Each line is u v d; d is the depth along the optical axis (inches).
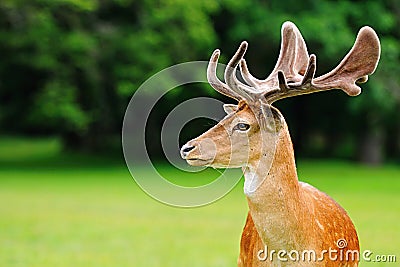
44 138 1866.4
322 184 862.5
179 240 520.4
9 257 455.5
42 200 727.1
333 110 1219.9
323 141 1633.9
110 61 1011.9
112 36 1005.8
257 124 208.1
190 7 975.6
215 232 555.2
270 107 207.8
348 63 217.0
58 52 997.2
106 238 528.4
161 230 564.7
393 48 1019.3
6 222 597.9
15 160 1191.6
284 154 210.1
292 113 1251.8
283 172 209.6
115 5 1012.5
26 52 1031.6
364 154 1167.6
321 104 1206.3
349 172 1016.9
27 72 1120.2
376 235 509.4
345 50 1027.9
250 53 1080.8
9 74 1117.1
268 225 209.9
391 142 1350.9
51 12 989.8
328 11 1045.2
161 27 1002.1
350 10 1055.0
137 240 519.5
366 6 1061.8
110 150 1305.4
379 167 1117.7
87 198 743.1
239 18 1058.7
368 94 1040.8
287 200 209.5
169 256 461.4
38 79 1123.3
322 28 1007.6
